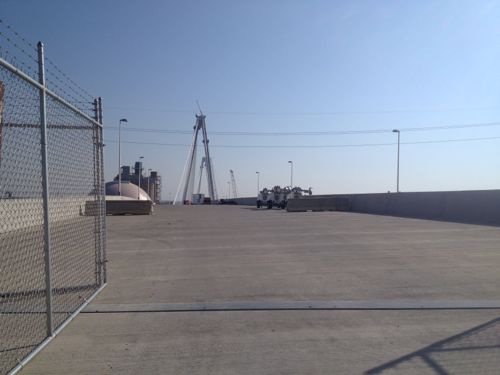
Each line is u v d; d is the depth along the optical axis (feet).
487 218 84.33
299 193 177.99
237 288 30.94
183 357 18.86
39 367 17.81
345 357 18.78
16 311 24.49
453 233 61.98
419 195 107.34
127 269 38.29
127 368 17.76
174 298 28.35
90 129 27.99
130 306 26.50
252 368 17.76
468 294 28.84
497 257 42.09
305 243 53.31
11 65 16.89
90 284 31.76
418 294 28.86
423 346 19.93
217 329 22.35
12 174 18.17
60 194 24.52
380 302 26.99
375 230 67.77
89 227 62.13
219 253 46.70
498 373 17.13
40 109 20.21
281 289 30.50
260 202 189.88
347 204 146.51
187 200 322.34
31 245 35.42
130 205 129.49
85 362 18.31
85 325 23.00
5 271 33.04
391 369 17.57
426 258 41.96
